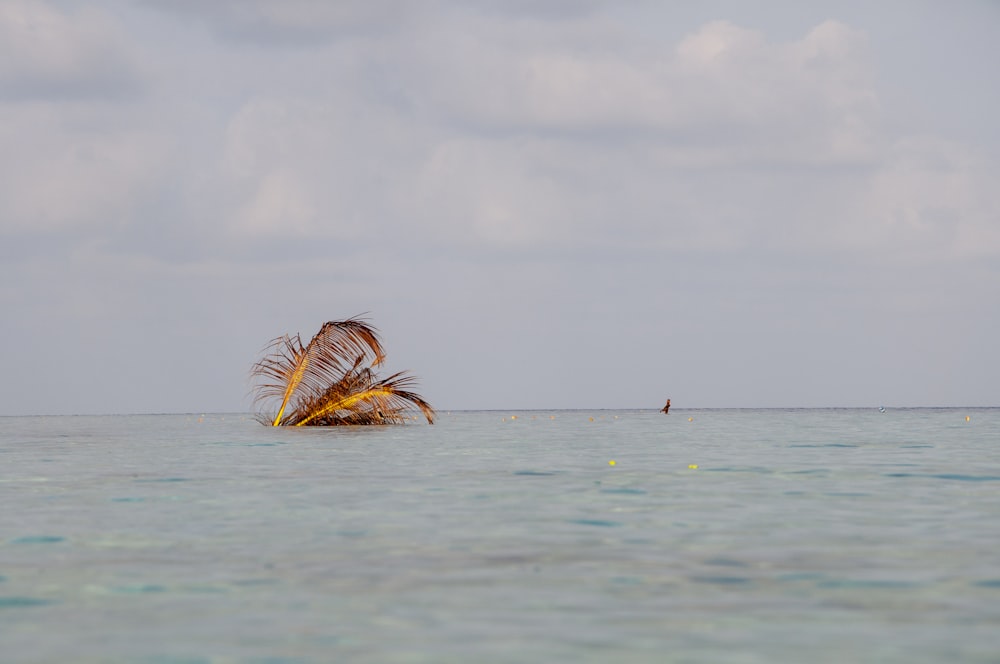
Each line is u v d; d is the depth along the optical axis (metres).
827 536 16.30
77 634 10.09
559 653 9.37
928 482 25.78
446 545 15.46
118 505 21.03
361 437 51.56
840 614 10.84
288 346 58.19
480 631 10.16
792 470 30.02
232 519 18.66
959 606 11.19
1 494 23.47
